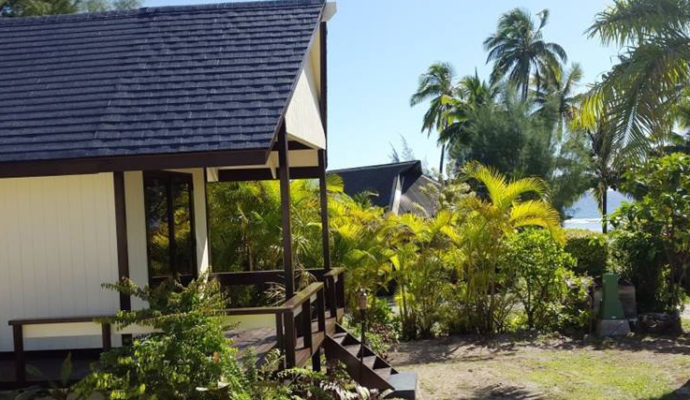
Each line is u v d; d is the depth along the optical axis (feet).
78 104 26.58
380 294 73.87
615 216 52.75
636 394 32.45
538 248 52.08
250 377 22.39
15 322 23.91
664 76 35.01
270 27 31.12
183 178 34.60
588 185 107.24
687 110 47.37
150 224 30.12
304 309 27.30
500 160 99.91
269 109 24.97
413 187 109.91
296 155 37.81
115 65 29.30
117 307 26.14
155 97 26.45
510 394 34.50
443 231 52.31
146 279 29.30
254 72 27.43
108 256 26.27
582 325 50.42
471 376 39.01
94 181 26.32
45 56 31.01
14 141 24.57
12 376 24.40
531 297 53.72
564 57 148.05
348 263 49.19
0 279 26.63
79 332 24.25
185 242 34.42
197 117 24.90
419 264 52.90
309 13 32.32
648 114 35.01
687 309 55.72
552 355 43.47
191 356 20.79
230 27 31.63
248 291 41.78
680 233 49.34
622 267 54.39
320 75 36.65
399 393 32.40
